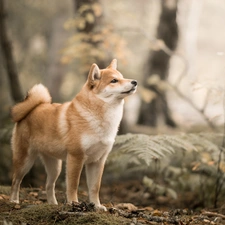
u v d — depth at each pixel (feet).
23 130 28.02
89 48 45.27
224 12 143.54
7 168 47.85
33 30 121.60
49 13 120.57
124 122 53.52
